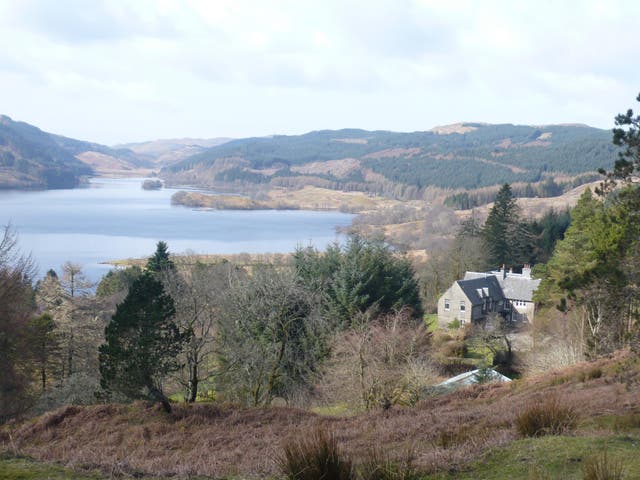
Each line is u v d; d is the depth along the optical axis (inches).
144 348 954.7
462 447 404.2
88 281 1630.2
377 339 1027.9
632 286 705.6
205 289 1178.0
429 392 1013.2
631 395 614.2
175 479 375.6
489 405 690.2
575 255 1576.0
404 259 1658.5
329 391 1055.6
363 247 1519.4
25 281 1401.3
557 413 450.9
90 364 1469.0
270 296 1131.3
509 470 343.3
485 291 2417.6
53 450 592.4
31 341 1238.3
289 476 325.1
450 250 2775.6
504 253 2883.9
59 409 764.6
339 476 319.0
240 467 429.1
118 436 663.1
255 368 1083.9
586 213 1529.3
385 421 659.4
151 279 984.9
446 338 1911.9
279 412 769.6
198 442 630.5
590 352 1144.8
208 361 1379.2
